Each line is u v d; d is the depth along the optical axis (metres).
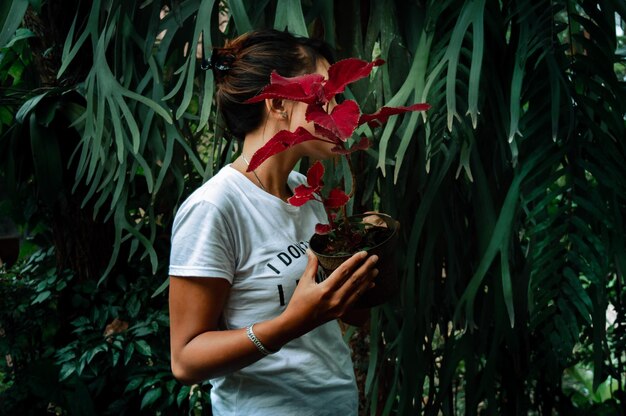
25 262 2.87
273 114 1.13
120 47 1.98
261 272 1.12
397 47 1.88
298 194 1.02
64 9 2.30
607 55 1.69
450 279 1.98
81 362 2.38
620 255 1.67
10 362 2.87
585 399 3.13
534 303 1.70
